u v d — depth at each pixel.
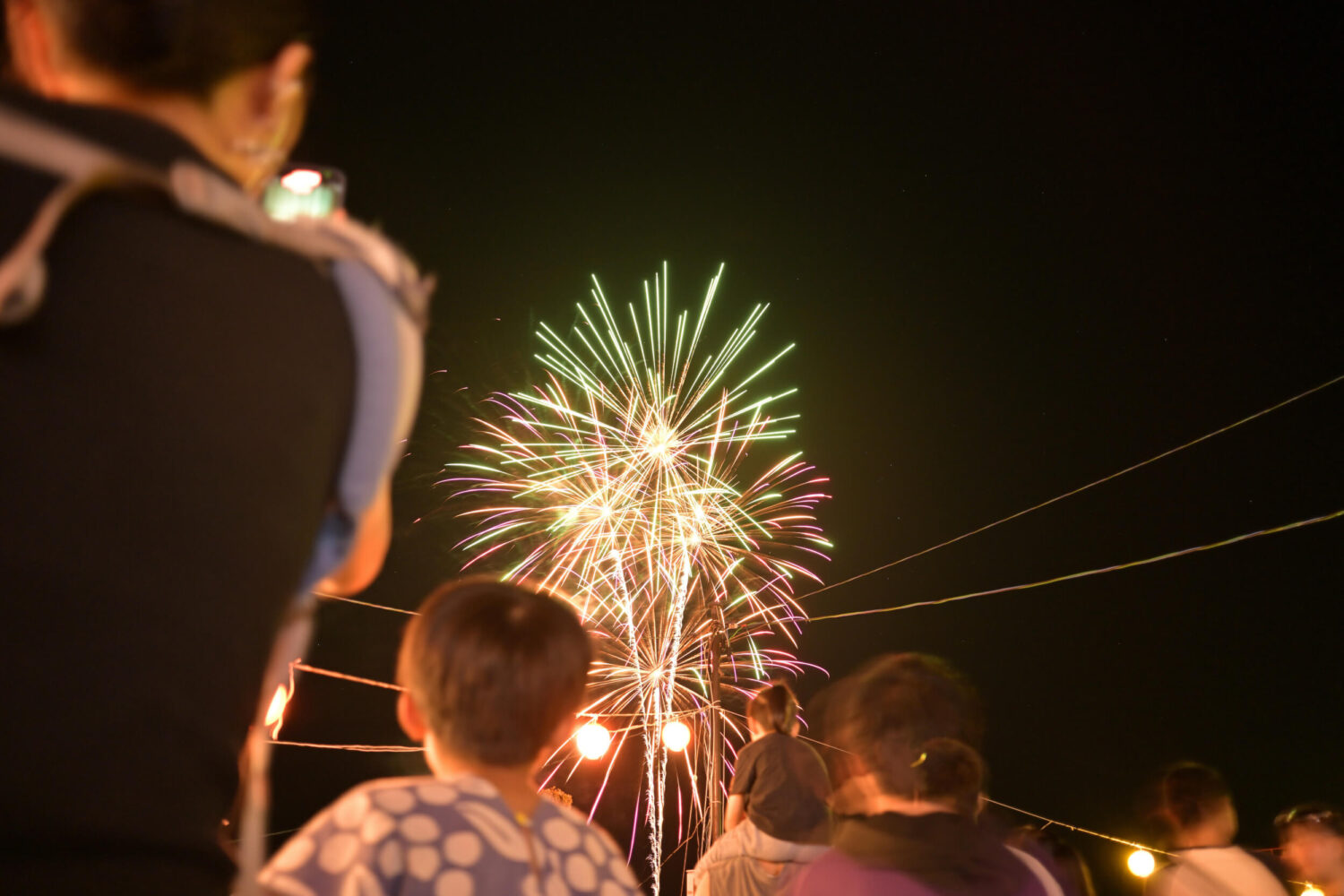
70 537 0.59
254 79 0.80
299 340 0.74
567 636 1.71
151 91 0.75
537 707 1.64
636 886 1.65
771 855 4.66
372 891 1.38
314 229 0.83
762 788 4.85
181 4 0.74
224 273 0.70
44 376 0.60
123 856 0.59
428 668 1.65
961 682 2.54
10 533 0.58
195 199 0.69
